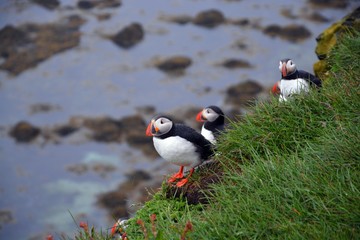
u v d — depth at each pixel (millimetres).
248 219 5422
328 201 5270
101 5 26859
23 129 19375
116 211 15211
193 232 5445
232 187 5930
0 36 24703
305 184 5590
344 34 8719
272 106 6930
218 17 25594
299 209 5348
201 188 6422
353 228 4965
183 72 22094
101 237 5801
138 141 18422
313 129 6547
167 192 6605
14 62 23281
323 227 5066
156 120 6324
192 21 25797
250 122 6848
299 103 6879
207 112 7828
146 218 6242
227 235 5348
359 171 5551
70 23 25578
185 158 6371
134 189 15844
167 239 5480
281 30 23828
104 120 19469
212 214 5684
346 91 6828
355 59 7980
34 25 25062
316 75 9039
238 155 6613
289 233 5125
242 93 20266
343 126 6301
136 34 24641
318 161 5875
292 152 6258
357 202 5164
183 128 6379
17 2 26938
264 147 6523
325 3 25406
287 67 7676
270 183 5770
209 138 7801
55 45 24297
